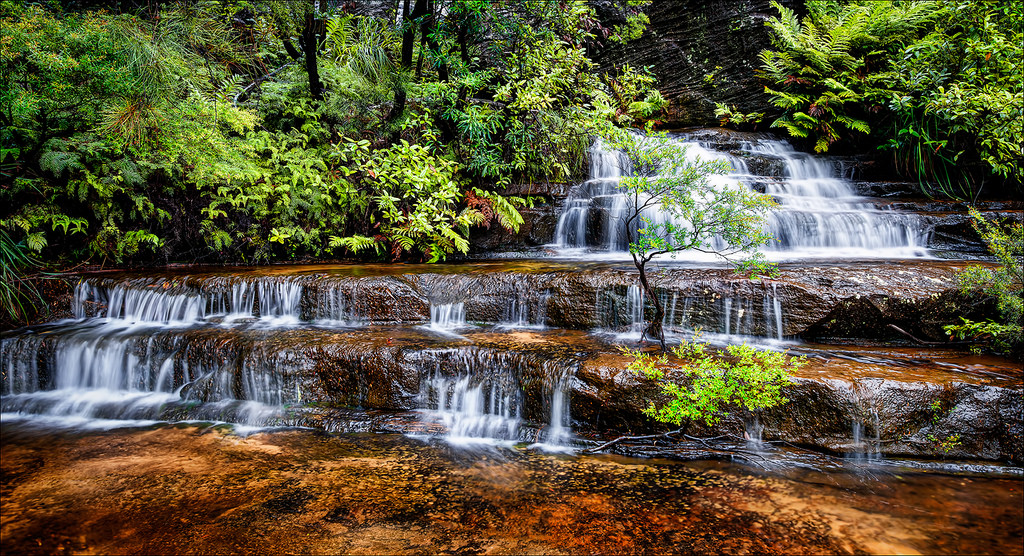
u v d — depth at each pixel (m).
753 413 3.44
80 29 5.73
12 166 6.14
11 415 4.35
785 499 2.83
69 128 6.35
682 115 10.58
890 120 8.27
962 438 3.20
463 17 7.43
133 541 2.54
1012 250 3.82
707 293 4.46
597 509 2.77
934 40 7.67
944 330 4.03
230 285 5.46
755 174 8.25
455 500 2.88
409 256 7.64
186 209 7.21
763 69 9.78
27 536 2.58
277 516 2.74
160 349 4.61
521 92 7.35
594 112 7.70
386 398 4.12
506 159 8.23
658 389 3.52
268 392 4.30
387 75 7.63
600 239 7.25
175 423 4.10
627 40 11.11
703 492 2.92
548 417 3.78
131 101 6.00
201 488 3.05
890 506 2.74
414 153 7.18
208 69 7.68
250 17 8.66
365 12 9.76
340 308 5.22
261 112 8.00
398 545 2.47
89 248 6.73
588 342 4.32
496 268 5.75
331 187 7.50
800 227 6.54
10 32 5.15
